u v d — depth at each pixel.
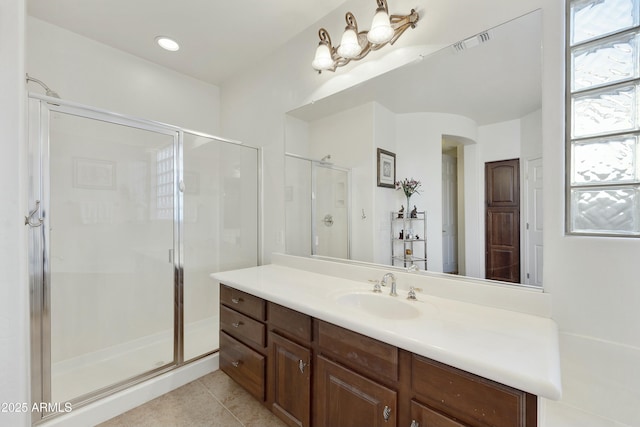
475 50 1.26
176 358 2.10
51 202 1.83
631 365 0.91
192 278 2.54
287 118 2.21
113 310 2.13
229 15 1.87
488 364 0.75
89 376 1.87
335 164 1.86
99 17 1.88
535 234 1.11
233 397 1.78
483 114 1.25
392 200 1.57
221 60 2.44
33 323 1.53
